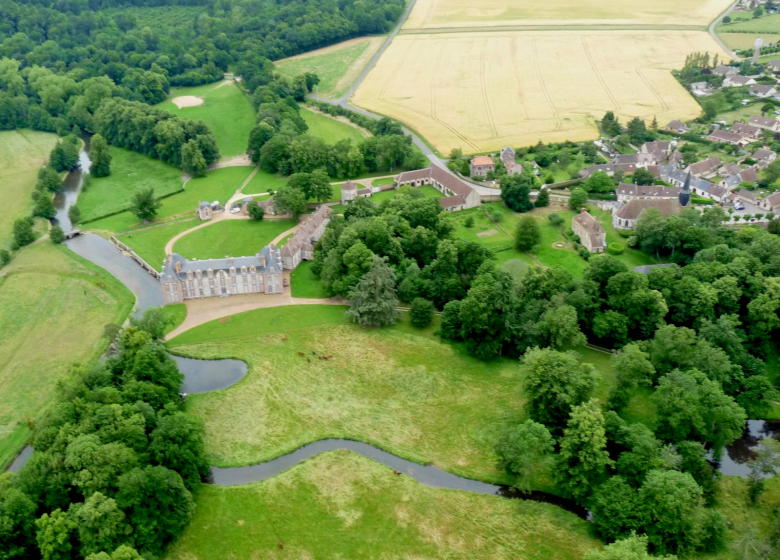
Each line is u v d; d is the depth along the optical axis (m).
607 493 153.50
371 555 149.50
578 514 159.12
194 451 165.88
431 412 194.00
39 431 163.50
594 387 180.12
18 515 143.12
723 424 168.12
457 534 154.38
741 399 186.75
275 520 158.00
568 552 148.62
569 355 184.38
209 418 191.75
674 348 194.12
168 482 151.00
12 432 186.38
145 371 184.62
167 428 164.12
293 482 168.88
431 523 157.38
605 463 159.00
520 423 187.25
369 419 191.62
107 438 158.75
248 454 178.75
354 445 182.62
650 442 159.88
